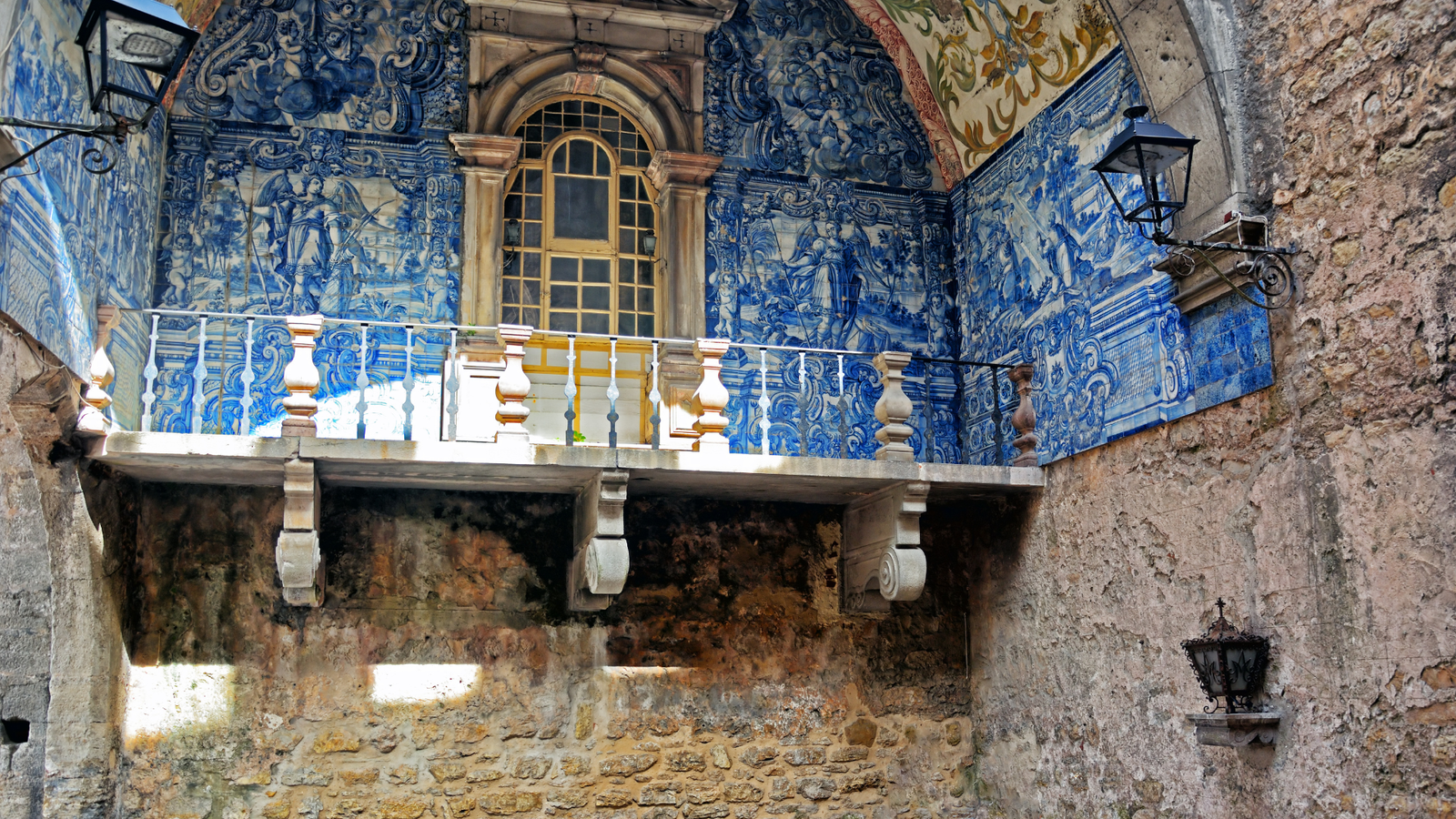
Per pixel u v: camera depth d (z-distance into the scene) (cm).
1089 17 846
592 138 1013
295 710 827
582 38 1002
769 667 912
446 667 855
